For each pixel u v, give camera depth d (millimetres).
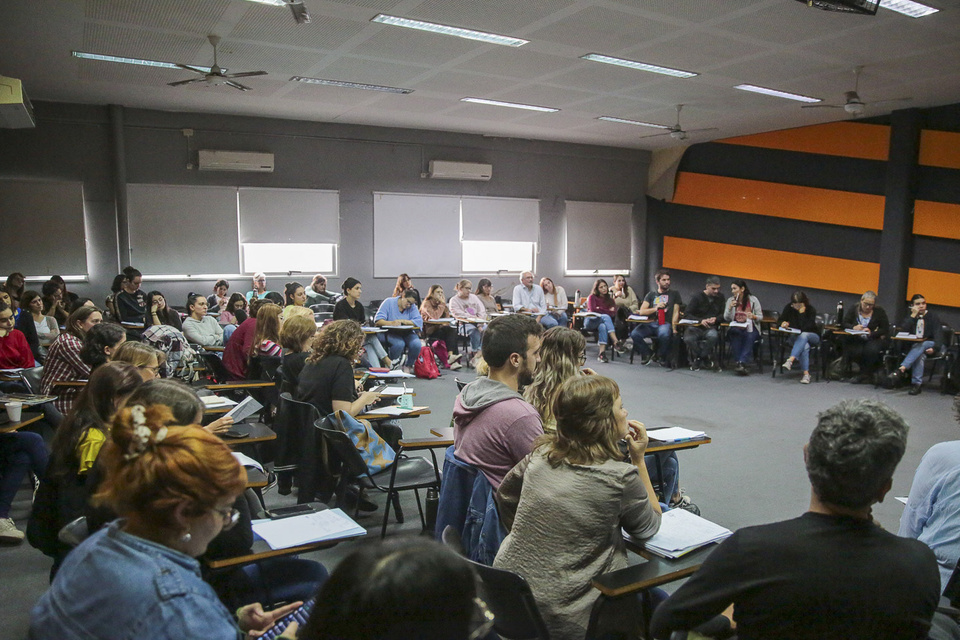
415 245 10430
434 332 8469
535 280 11477
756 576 1190
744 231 10875
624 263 12336
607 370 8375
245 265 9367
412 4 4816
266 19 5145
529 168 11234
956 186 8148
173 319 6938
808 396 6812
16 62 6305
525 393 2590
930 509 1836
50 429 3842
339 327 3443
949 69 6582
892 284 8703
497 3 4805
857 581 1143
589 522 1683
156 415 1070
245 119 9055
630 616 1728
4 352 4812
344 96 7887
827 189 9648
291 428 3525
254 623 1382
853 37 5602
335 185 9773
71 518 2053
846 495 1181
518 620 1690
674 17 5117
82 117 8211
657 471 3080
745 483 4141
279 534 1843
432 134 10281
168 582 964
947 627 1635
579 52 6070
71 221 8297
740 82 7160
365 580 684
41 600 1009
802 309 8031
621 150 11977
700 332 8328
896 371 7199
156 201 8688
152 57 6188
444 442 3002
